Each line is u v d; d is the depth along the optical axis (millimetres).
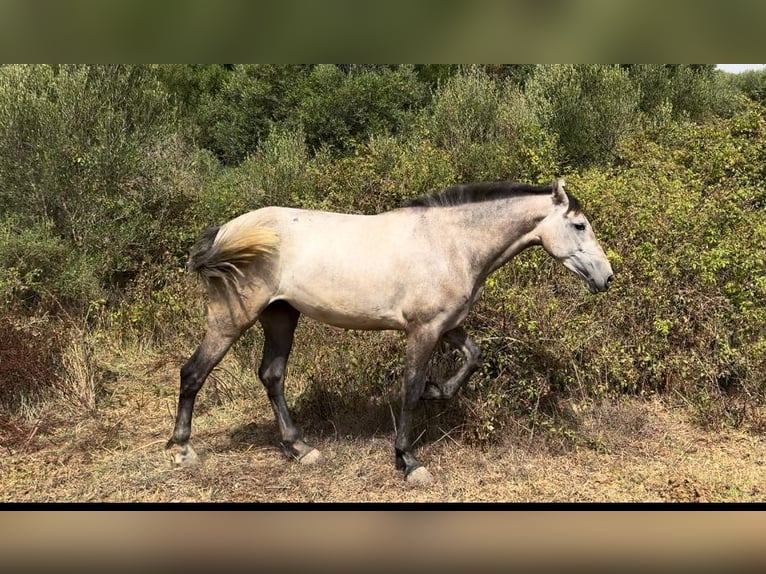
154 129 8461
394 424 4555
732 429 4844
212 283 3990
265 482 4047
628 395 5258
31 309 6156
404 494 3938
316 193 7574
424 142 8656
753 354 4883
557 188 3980
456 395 4609
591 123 10242
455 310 3941
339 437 4660
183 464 4230
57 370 5250
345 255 3879
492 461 4352
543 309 4770
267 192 8102
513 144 8641
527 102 11352
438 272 3877
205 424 4977
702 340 5098
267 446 4590
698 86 12961
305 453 4316
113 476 4117
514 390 4598
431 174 7035
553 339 4656
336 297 3885
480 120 10148
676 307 5188
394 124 12398
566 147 10148
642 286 5273
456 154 8820
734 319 5094
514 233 4027
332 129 12227
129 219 7273
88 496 3852
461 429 4574
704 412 4914
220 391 5379
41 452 4477
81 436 4703
